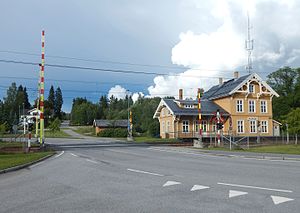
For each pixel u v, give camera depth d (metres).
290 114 40.28
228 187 9.23
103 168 14.49
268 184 9.67
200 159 18.75
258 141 43.19
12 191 9.35
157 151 26.78
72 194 8.66
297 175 11.51
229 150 26.92
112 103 147.75
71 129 110.75
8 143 40.84
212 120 50.47
